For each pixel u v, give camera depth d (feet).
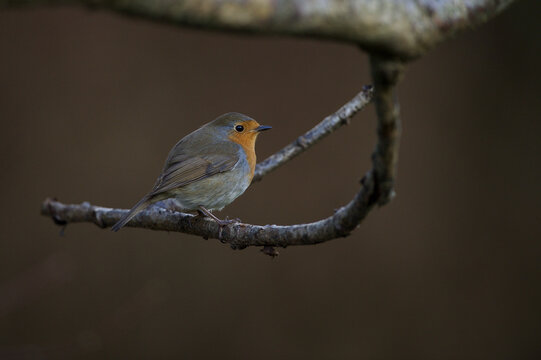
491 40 46.34
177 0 4.85
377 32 6.07
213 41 45.70
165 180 22.07
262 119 44.34
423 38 6.47
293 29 5.41
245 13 5.08
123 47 45.44
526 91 45.50
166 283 39.99
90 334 31.19
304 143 22.03
